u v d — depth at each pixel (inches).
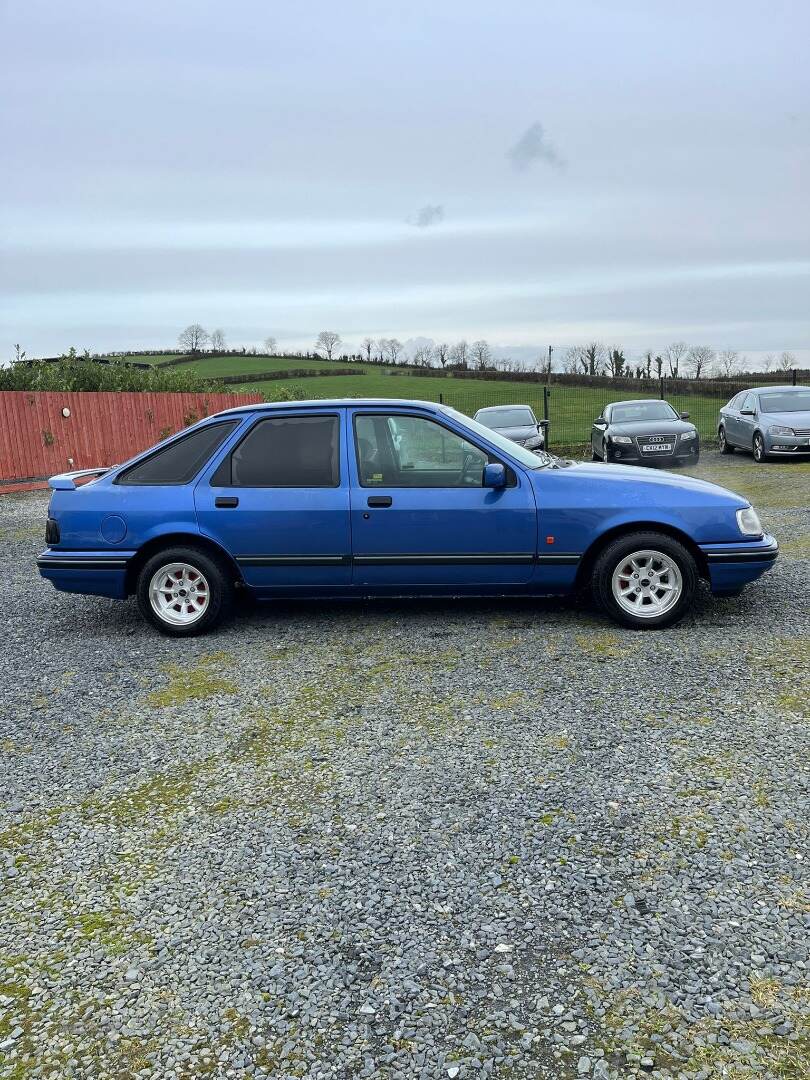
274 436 215.8
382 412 214.1
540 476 207.3
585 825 115.3
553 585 210.2
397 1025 80.8
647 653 187.5
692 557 205.9
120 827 121.3
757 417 633.6
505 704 161.0
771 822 113.7
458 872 105.7
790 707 152.2
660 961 87.7
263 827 119.3
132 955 93.0
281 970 89.3
